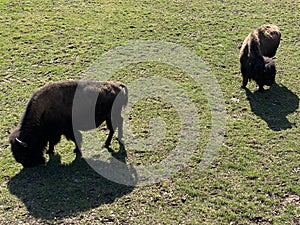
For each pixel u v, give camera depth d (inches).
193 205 338.6
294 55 542.9
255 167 375.9
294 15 644.7
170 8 656.4
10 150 383.2
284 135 412.8
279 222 326.3
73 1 672.4
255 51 460.8
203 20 623.5
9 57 525.7
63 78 488.1
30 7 648.4
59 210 329.4
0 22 603.2
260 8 665.0
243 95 470.3
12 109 438.3
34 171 363.3
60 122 363.6
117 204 336.8
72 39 566.9
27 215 325.1
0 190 344.8
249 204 340.2
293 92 476.7
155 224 322.3
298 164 379.9
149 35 580.4
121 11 642.8
